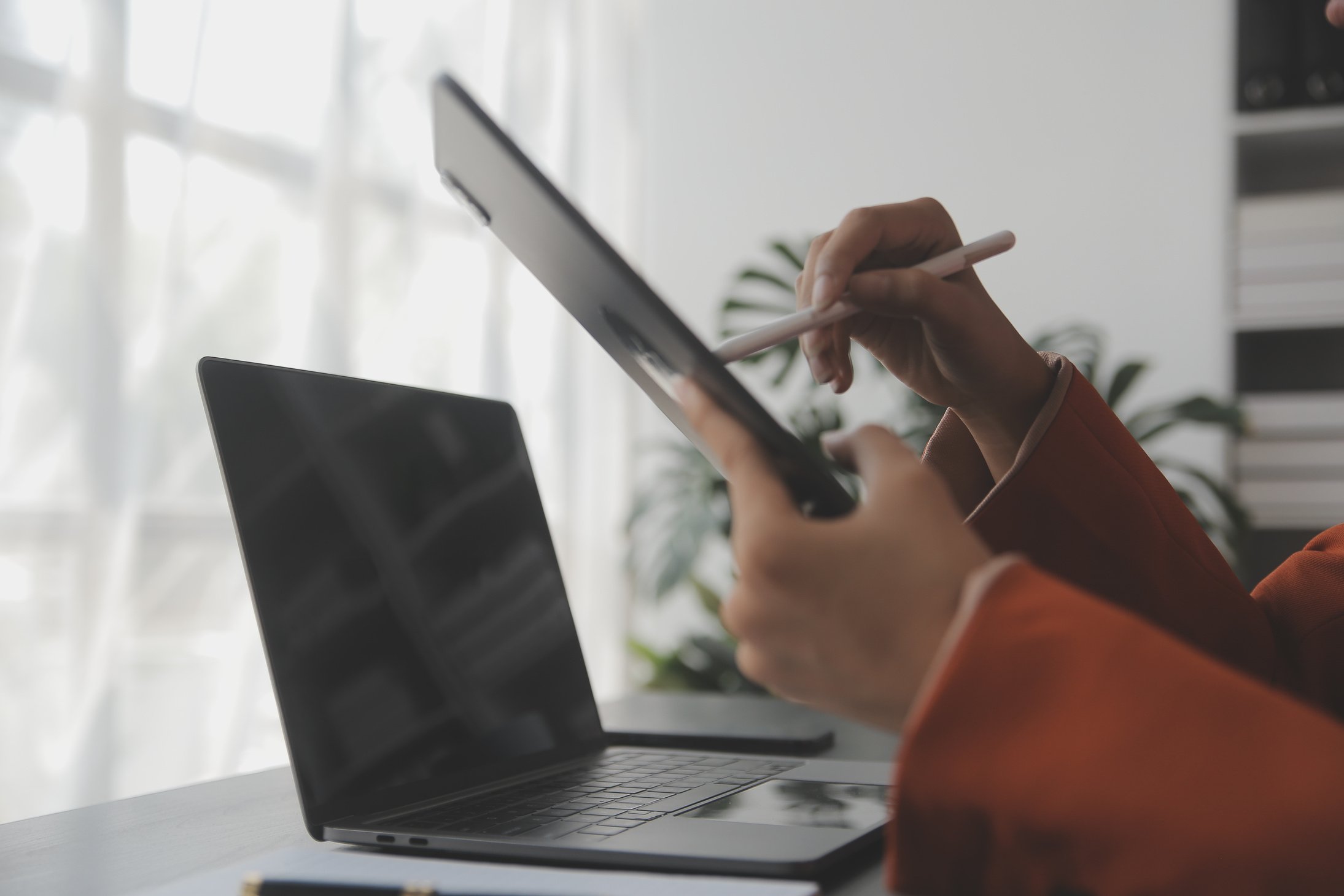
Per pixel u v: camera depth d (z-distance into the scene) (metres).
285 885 0.32
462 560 0.60
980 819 0.28
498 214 0.39
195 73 1.49
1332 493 1.82
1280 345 2.12
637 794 0.52
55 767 1.32
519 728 0.59
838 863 0.41
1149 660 0.28
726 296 2.56
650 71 2.65
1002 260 2.32
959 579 0.30
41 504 1.32
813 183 2.51
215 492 1.53
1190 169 2.21
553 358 2.40
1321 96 1.91
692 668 2.04
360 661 0.51
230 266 1.58
